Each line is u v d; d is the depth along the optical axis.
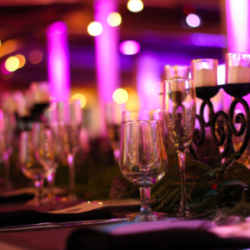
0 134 2.24
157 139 0.89
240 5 4.62
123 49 12.28
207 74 1.11
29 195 1.48
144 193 0.89
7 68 9.41
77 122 1.65
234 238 0.55
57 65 11.69
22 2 6.39
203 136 1.14
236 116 1.04
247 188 0.85
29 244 0.65
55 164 1.58
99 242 0.55
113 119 2.40
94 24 7.73
